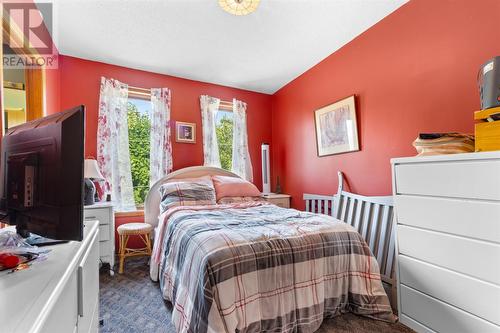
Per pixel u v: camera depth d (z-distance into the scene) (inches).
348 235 71.2
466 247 49.7
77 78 116.7
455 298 51.4
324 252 65.9
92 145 118.4
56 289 25.0
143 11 85.4
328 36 103.0
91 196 99.5
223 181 127.1
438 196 54.9
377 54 95.0
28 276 27.8
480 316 47.3
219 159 147.7
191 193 111.7
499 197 44.8
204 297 50.1
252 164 161.2
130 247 122.3
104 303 77.2
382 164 93.7
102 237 96.7
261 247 58.9
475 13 67.9
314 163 129.6
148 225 109.8
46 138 37.0
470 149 56.5
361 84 101.9
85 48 109.2
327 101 120.0
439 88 76.0
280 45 108.9
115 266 109.3
